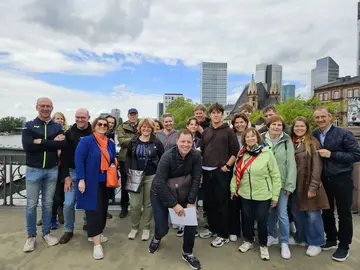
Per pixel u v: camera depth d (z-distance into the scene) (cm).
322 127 352
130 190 386
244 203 357
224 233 379
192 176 328
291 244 381
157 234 343
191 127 434
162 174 315
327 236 371
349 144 326
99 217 348
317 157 341
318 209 343
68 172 384
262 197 341
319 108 351
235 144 379
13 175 521
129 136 496
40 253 347
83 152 347
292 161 349
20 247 362
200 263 328
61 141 358
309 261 334
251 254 351
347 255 339
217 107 384
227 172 382
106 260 332
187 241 321
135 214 397
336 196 338
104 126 363
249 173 346
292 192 351
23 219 459
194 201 320
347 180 333
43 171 360
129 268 314
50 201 373
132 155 395
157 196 335
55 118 495
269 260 336
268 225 382
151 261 331
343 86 7306
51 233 414
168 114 484
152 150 394
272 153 348
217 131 387
